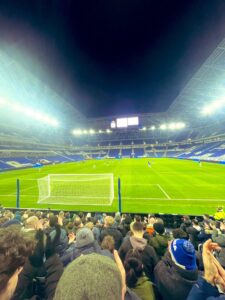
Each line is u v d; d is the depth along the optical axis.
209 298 1.47
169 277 1.96
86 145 87.00
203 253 1.68
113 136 88.88
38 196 14.52
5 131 51.53
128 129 87.31
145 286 2.26
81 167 36.56
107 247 3.49
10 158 43.28
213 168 29.20
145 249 3.37
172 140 80.38
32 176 26.08
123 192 15.21
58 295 0.81
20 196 14.70
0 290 1.20
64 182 18.06
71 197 13.71
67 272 0.90
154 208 11.58
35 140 61.53
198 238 5.16
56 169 34.41
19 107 48.56
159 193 14.83
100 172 27.94
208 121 67.50
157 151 76.56
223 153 43.38
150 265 3.20
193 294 1.54
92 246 3.02
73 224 6.45
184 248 1.91
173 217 8.55
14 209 10.54
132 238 3.76
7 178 24.39
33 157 51.06
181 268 1.85
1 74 39.91
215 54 31.16
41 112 59.72
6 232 1.51
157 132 84.94
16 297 2.21
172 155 68.75
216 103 53.75
